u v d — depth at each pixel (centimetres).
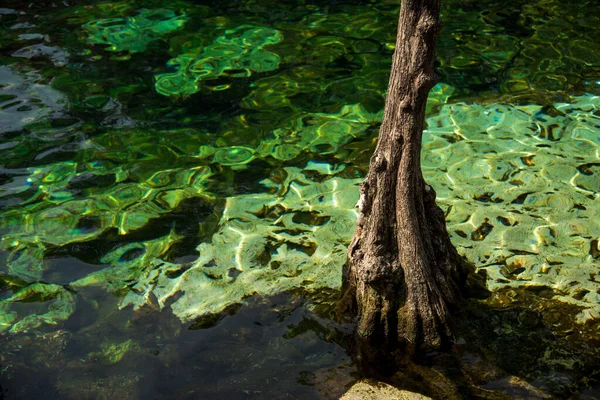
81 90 852
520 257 543
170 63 928
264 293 512
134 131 768
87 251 573
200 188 664
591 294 495
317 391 418
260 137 756
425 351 445
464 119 784
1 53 941
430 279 443
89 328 482
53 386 429
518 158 699
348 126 774
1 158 712
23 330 480
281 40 1001
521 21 1050
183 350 457
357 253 455
